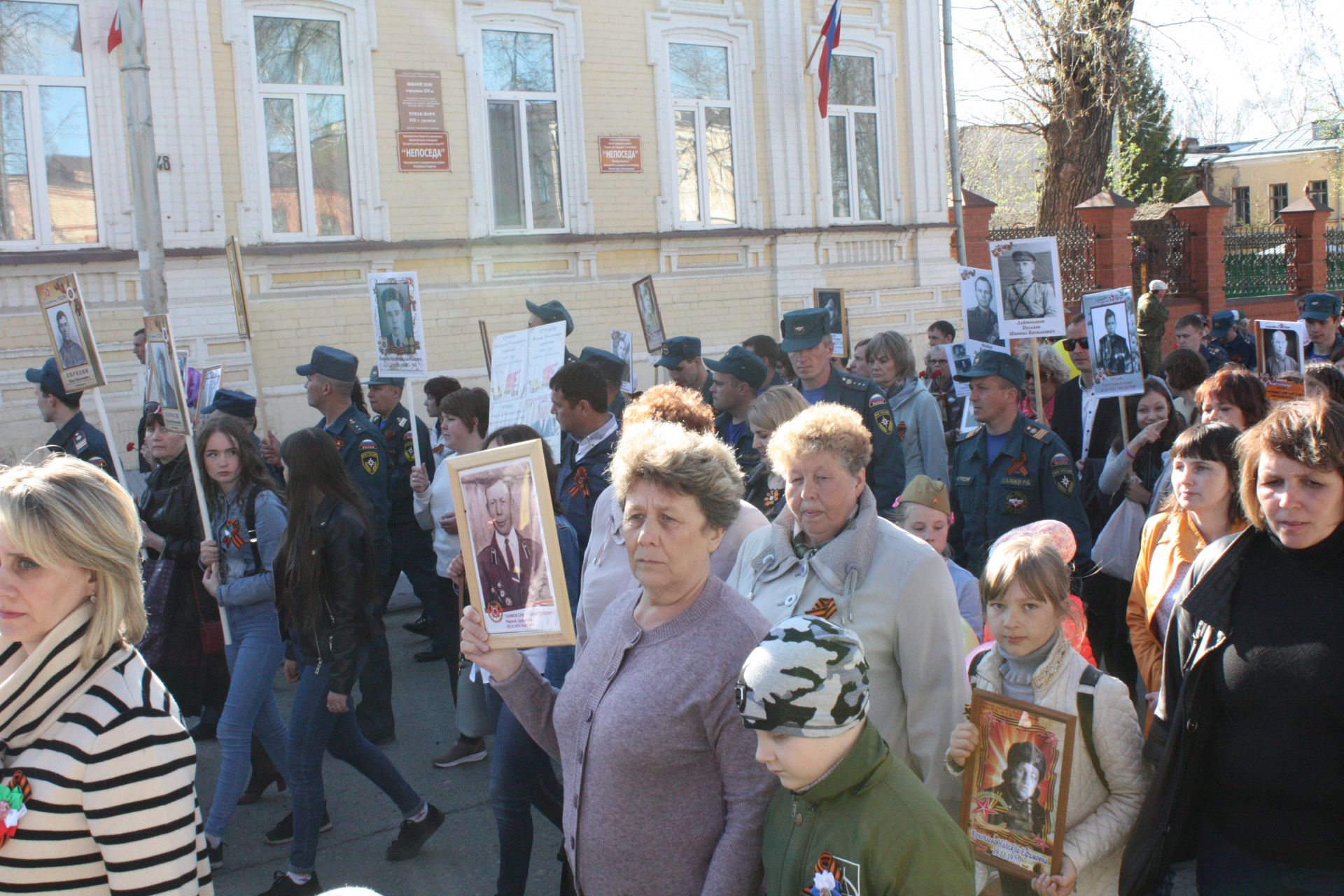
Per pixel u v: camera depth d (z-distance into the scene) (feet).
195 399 27.32
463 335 43.80
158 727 7.11
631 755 7.91
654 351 33.55
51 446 20.11
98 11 37.06
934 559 9.55
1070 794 9.40
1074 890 9.65
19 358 36.32
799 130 50.52
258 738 15.97
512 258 44.62
